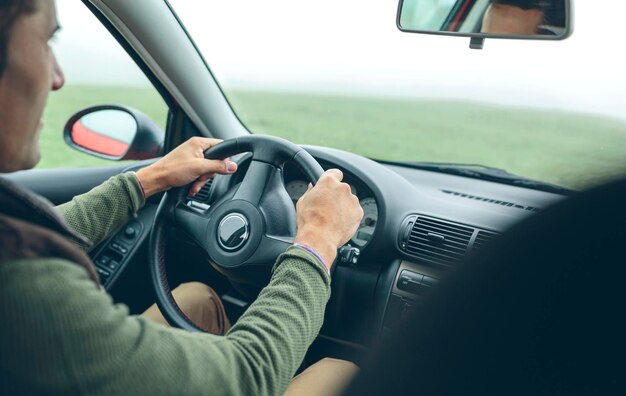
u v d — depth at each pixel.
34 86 0.79
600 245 0.43
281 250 1.55
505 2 1.83
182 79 2.26
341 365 1.54
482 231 1.74
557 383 0.43
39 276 0.70
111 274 2.17
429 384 0.46
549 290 0.43
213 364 0.86
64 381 0.72
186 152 1.54
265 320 0.97
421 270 1.80
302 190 2.01
